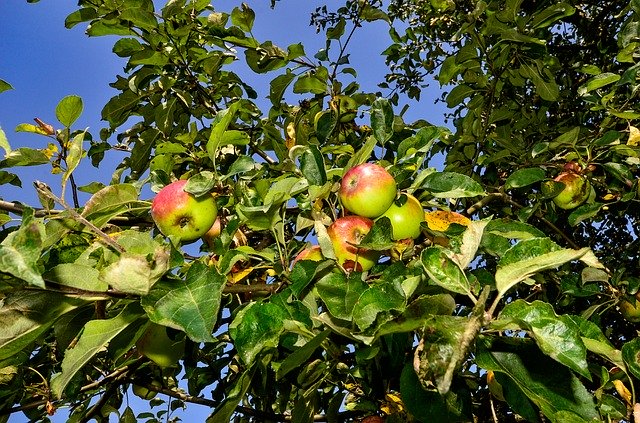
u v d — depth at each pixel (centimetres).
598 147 294
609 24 434
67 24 280
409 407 140
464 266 145
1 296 140
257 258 190
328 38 304
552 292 338
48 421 281
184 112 318
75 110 182
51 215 166
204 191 188
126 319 140
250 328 139
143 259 129
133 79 296
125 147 329
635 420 131
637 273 370
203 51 298
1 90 189
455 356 101
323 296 146
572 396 121
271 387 229
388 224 161
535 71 314
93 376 289
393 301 136
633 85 303
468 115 338
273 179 219
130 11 267
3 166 181
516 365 126
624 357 129
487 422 271
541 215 325
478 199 321
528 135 380
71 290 132
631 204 390
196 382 280
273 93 304
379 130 212
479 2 299
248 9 289
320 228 165
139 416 380
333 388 263
